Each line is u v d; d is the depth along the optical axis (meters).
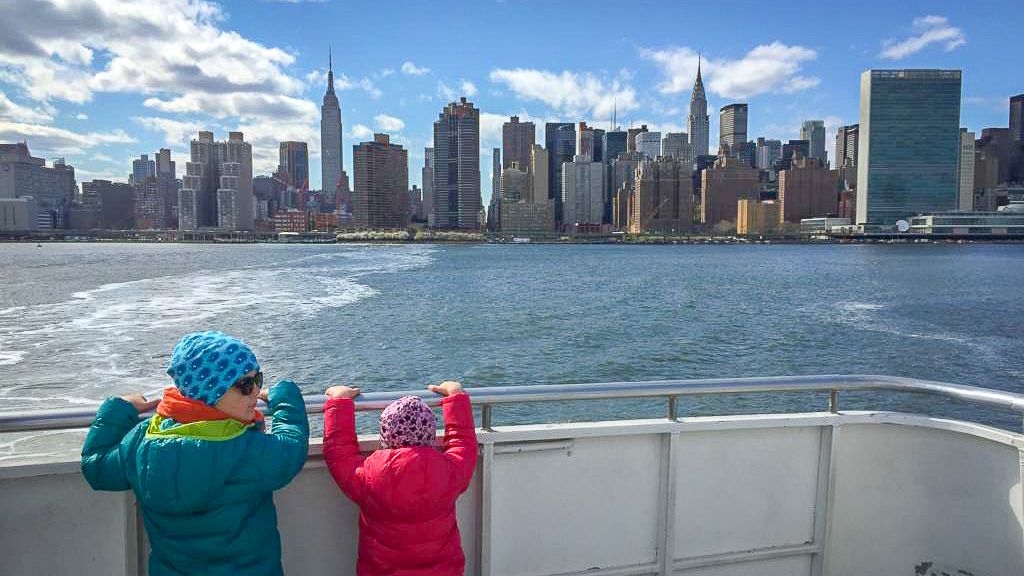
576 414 15.73
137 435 1.87
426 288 53.84
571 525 2.45
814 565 2.69
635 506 2.52
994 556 2.40
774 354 25.91
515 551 2.41
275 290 48.16
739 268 97.88
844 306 44.47
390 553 1.99
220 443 1.79
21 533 2.05
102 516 2.09
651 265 105.50
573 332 30.17
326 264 92.12
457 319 33.81
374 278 64.31
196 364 1.75
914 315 39.62
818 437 2.67
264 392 2.17
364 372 20.80
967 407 15.56
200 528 1.81
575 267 96.38
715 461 2.57
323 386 19.00
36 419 2.02
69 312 33.28
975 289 60.06
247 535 1.87
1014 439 2.30
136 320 30.19
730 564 2.60
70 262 93.88
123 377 17.77
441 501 1.99
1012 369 23.66
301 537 2.26
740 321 35.44
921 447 2.58
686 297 49.81
